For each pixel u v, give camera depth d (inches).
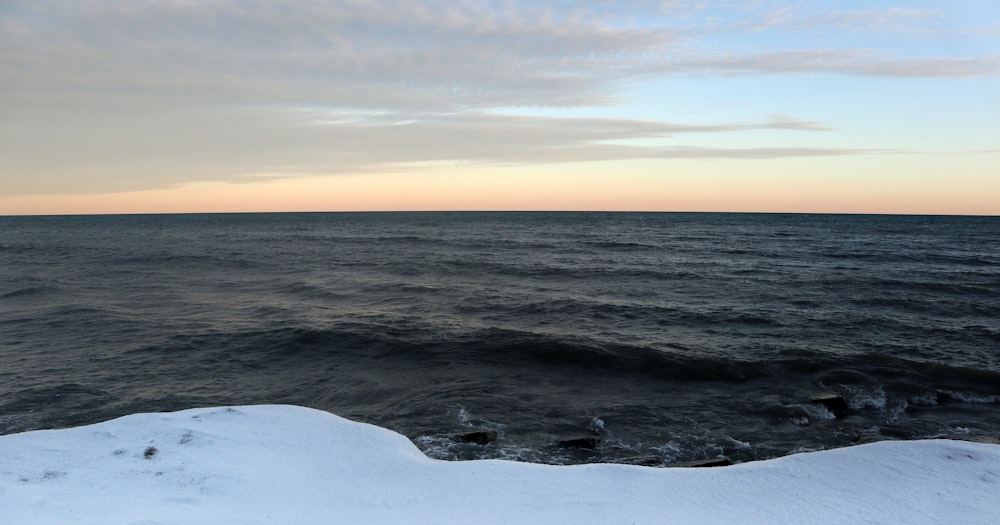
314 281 974.4
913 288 834.2
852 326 585.0
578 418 341.1
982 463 217.0
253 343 521.7
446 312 674.2
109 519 170.1
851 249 1552.7
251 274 1088.2
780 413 346.3
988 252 1449.3
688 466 270.2
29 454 227.3
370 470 229.8
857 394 377.1
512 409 356.2
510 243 1931.6
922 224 3570.4
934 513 181.9
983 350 489.7
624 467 227.6
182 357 479.8
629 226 3400.6
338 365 456.1
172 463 222.4
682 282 926.4
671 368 432.8
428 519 179.9
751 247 1647.4
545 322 613.6
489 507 190.9
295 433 260.2
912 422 334.3
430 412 351.3
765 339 529.7
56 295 818.8
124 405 362.3
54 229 3567.9
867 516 181.3
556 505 192.1
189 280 1000.2
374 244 1950.1
